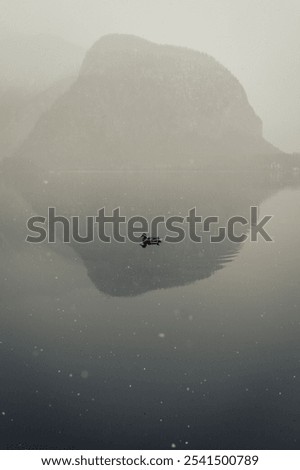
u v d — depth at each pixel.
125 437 9.66
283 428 9.95
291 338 14.39
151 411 10.61
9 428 10.05
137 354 13.45
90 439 9.67
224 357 13.17
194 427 10.03
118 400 11.07
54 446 9.40
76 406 10.89
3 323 15.95
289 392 11.32
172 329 15.31
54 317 16.53
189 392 11.41
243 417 10.34
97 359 13.21
